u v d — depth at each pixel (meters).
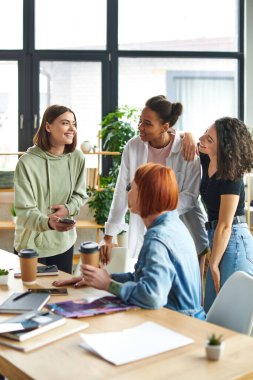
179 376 1.45
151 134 2.98
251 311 1.97
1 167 6.57
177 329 1.78
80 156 3.14
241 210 2.78
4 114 6.54
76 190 3.14
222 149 2.67
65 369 1.49
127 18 6.63
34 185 3.00
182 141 3.08
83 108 6.63
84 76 6.61
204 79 6.79
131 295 2.00
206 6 6.73
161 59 6.72
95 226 6.14
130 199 2.18
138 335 1.70
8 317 1.91
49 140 3.04
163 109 2.94
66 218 2.79
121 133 6.30
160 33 6.69
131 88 6.70
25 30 6.45
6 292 2.23
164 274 1.98
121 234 6.05
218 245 2.67
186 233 2.15
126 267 2.86
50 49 6.52
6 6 6.45
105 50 6.59
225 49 6.78
